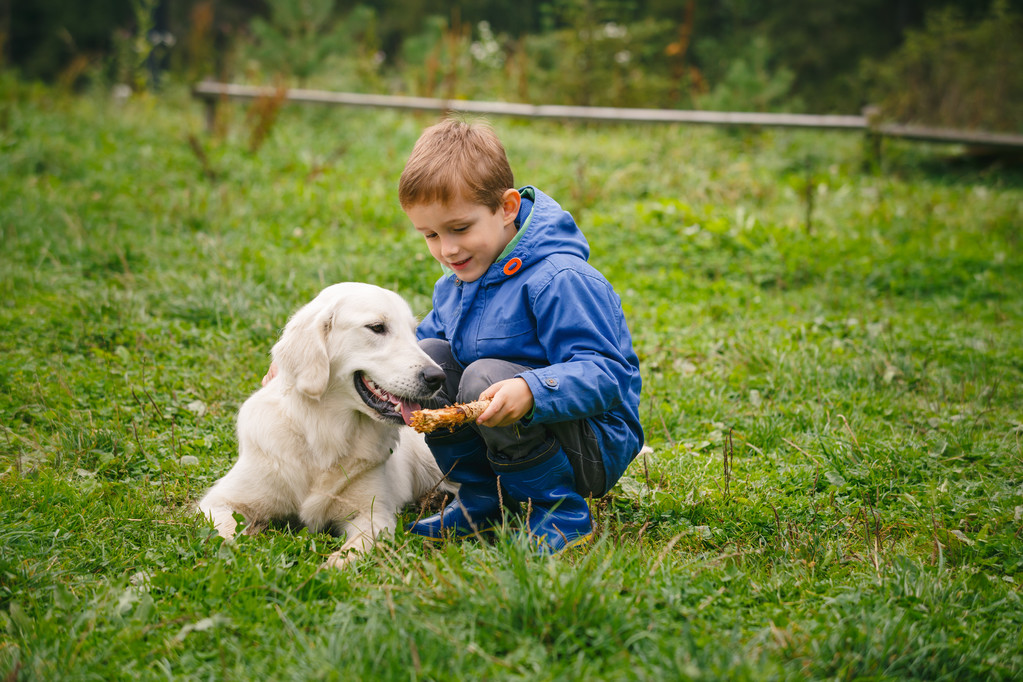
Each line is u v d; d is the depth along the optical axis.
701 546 2.95
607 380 2.66
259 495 3.04
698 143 12.10
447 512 3.05
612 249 7.30
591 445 2.83
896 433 4.01
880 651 2.14
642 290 6.43
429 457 3.69
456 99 13.92
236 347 4.72
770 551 2.86
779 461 3.73
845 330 5.48
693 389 4.57
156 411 3.93
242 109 12.61
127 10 26.38
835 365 4.82
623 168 10.49
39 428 3.75
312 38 14.94
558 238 2.83
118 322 4.93
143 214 7.30
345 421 3.05
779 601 2.43
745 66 15.54
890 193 10.02
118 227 6.77
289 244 6.86
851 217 8.80
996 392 4.52
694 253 7.20
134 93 13.55
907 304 6.30
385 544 2.75
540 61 16.72
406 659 2.02
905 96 13.41
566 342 2.71
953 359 5.07
